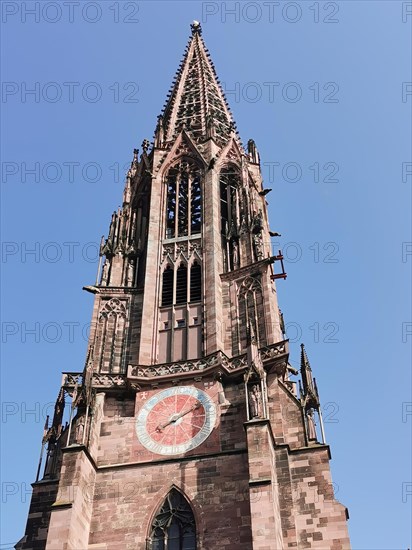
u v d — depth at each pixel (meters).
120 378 62.66
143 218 82.88
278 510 51.16
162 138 89.88
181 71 112.31
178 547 51.44
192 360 62.59
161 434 58.22
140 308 70.12
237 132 92.94
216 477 53.94
